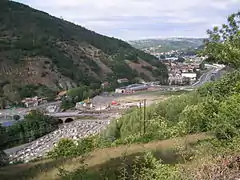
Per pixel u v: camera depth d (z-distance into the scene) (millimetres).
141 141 16641
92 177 9492
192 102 23703
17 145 52156
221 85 9938
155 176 7273
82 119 72438
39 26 143125
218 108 8750
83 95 95500
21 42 116250
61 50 129250
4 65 101875
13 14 140750
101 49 159250
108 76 129375
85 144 16391
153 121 12805
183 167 6992
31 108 82750
